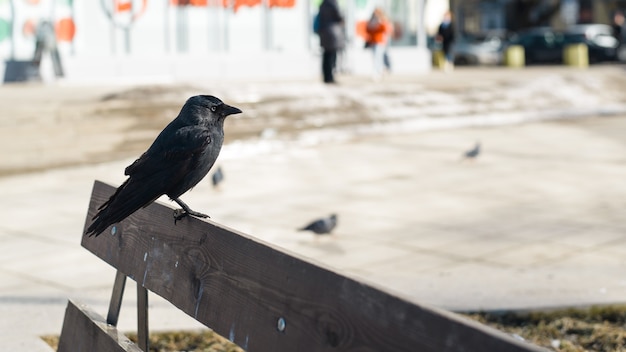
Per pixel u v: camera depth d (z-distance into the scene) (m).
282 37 29.08
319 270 2.75
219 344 6.02
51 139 15.48
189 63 27.52
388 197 11.88
